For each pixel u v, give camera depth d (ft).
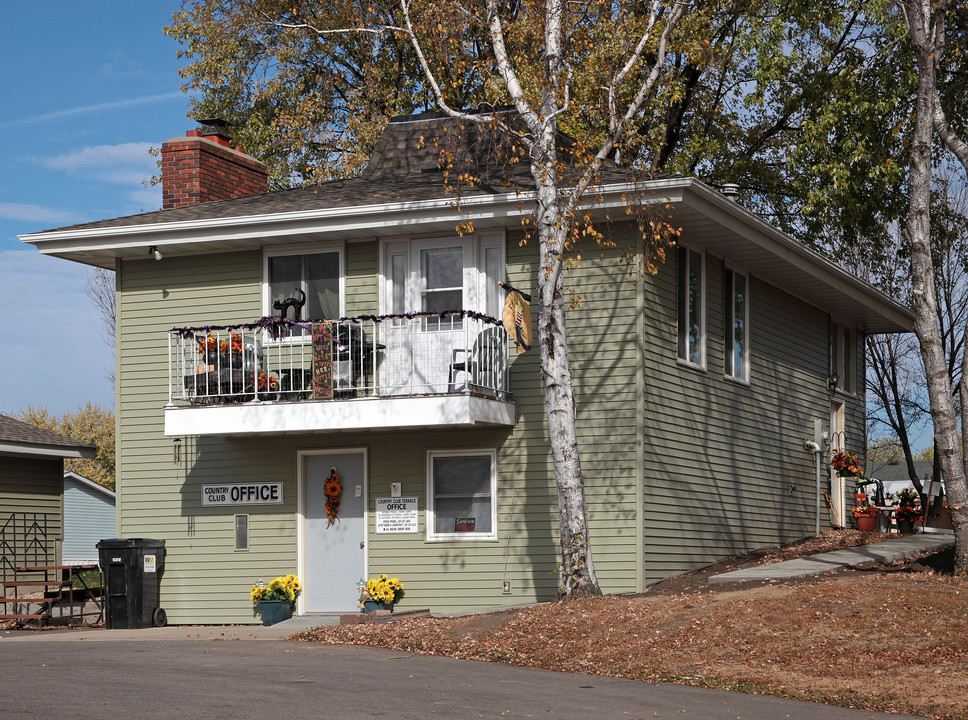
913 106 84.58
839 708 35.29
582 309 59.16
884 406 126.62
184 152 72.49
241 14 95.55
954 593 47.57
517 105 56.13
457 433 60.70
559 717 32.01
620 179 57.11
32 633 61.26
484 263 61.31
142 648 48.19
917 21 54.29
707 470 65.00
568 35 57.16
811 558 62.23
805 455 80.64
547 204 54.08
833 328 88.89
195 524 64.80
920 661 39.83
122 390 66.95
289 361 63.62
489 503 60.08
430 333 59.88
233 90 102.32
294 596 62.08
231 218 62.34
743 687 37.93
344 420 57.88
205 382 61.21
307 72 102.73
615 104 55.88
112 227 64.18
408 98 100.83
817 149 86.99
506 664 42.98
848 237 95.30
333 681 37.63
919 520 87.92
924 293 54.49
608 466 57.82
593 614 48.26
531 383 59.88
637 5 59.62
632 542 56.90
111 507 145.28
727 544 67.00
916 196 54.90
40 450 80.74
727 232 62.54
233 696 34.32
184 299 66.39
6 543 79.36
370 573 61.46
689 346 63.82
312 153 102.37
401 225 60.54
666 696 36.27
